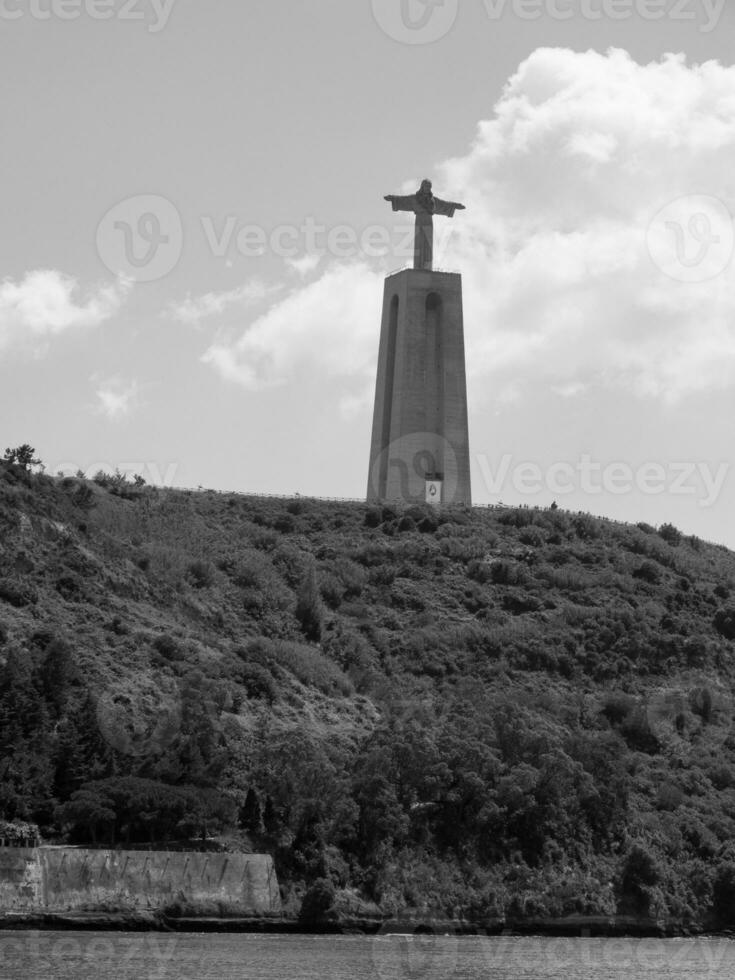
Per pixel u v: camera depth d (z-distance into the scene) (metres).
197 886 162.50
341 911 167.50
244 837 173.50
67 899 156.88
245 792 179.88
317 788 179.12
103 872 159.00
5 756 172.25
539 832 187.38
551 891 180.00
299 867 172.00
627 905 182.88
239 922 161.88
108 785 169.50
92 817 165.25
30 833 164.25
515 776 188.25
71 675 186.38
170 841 169.00
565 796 191.25
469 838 184.25
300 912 165.75
